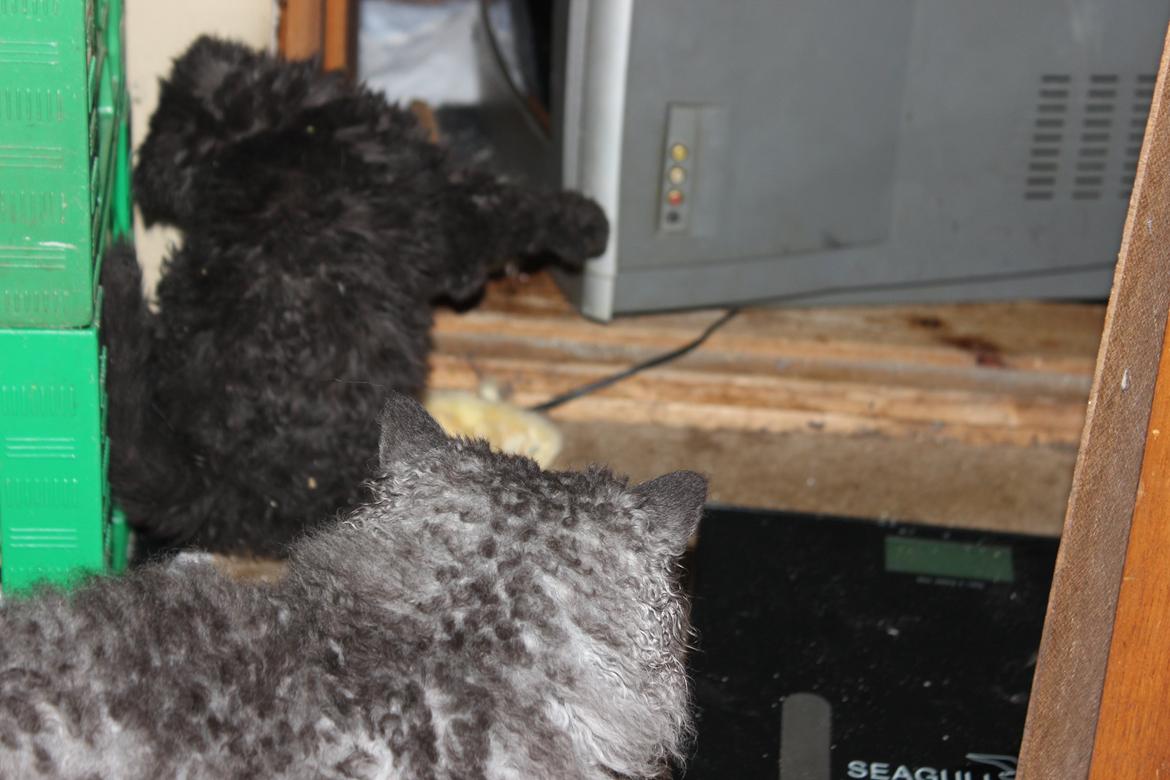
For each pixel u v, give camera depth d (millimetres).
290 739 1336
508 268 2910
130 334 1937
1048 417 2799
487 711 1387
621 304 2822
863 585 2389
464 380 2777
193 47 2062
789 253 2834
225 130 1944
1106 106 2791
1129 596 1437
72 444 1780
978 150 2807
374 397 1972
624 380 2799
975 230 2889
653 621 1503
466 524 1467
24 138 1610
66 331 1722
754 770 2004
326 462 1983
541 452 2596
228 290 1945
